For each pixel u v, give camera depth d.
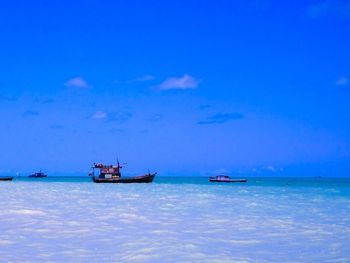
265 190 68.19
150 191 59.81
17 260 11.85
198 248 13.93
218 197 45.66
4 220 20.73
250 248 14.12
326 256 12.94
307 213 27.05
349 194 55.06
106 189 65.88
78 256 12.50
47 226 18.88
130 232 17.38
